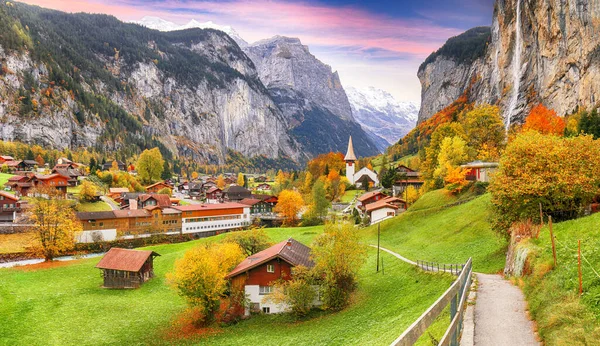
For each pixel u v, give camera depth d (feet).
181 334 171.94
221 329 172.35
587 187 134.31
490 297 91.91
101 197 534.37
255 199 523.70
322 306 170.81
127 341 166.91
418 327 30.12
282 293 174.50
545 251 101.30
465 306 83.30
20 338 167.43
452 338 46.47
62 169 579.89
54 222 307.17
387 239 279.28
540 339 64.13
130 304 211.00
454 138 363.15
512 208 149.48
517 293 95.30
